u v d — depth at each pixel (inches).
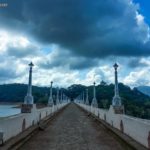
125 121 449.1
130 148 342.3
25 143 386.9
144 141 330.3
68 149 341.4
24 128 487.8
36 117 663.8
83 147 356.8
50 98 1245.7
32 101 583.5
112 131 497.7
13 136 394.6
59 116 1096.8
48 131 543.8
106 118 707.4
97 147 358.6
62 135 480.4
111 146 367.9
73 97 5989.2
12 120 389.7
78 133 512.4
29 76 600.4
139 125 356.2
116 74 601.9
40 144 378.9
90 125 690.8
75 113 1370.6
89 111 1314.0
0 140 315.6
